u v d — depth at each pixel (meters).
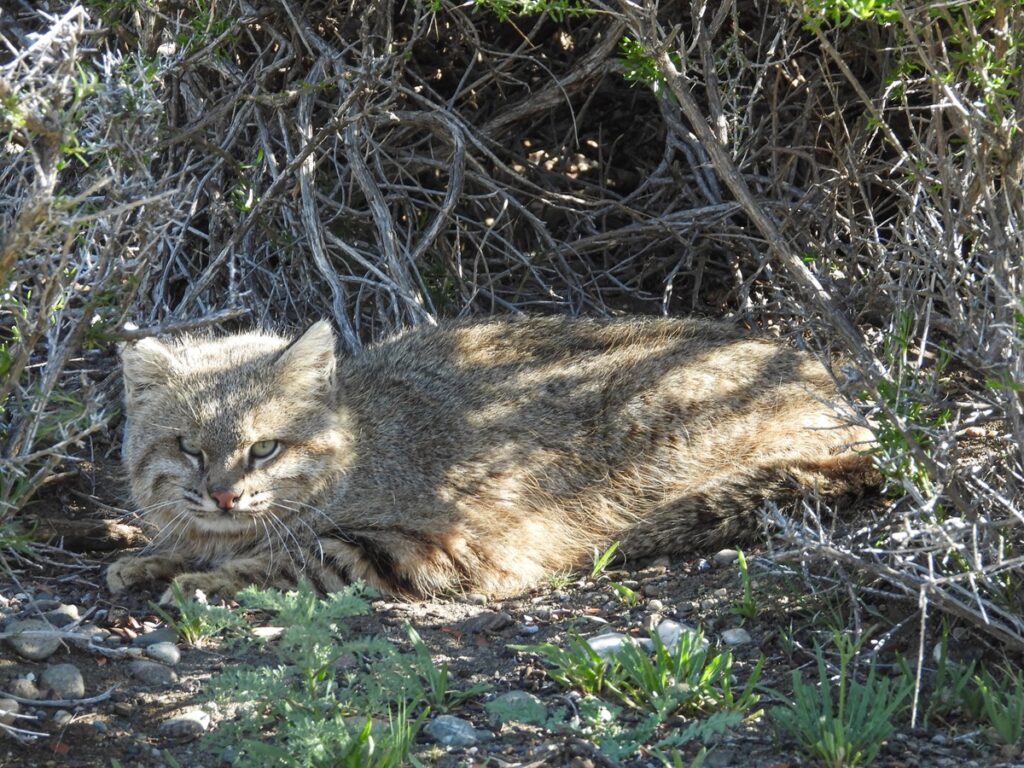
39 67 7.48
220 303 13.56
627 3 9.00
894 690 7.91
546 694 8.29
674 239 15.27
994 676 8.09
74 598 9.75
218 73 13.77
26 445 8.44
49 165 7.34
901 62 8.90
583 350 12.16
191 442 10.12
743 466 11.51
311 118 13.63
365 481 10.73
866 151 12.86
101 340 8.63
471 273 14.83
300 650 7.82
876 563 8.12
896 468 8.27
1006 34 7.81
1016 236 8.15
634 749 7.48
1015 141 8.11
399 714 7.44
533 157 15.98
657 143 16.33
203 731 7.72
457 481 11.05
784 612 9.13
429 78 15.39
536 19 15.37
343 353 12.96
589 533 11.41
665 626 9.09
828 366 8.95
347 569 10.29
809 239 11.86
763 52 14.09
